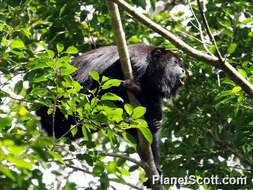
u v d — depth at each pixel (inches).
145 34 605.3
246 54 529.3
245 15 560.1
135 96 438.0
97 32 578.6
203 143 526.0
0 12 506.3
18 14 511.2
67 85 361.1
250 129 462.3
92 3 530.9
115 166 354.0
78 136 450.3
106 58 480.1
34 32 604.1
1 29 444.5
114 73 476.7
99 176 342.0
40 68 379.6
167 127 556.4
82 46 557.6
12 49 398.9
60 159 305.9
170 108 577.6
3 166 259.1
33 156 273.0
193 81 563.5
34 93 368.5
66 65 364.2
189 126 540.4
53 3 557.6
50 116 439.2
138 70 493.0
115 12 406.6
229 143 530.0
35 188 306.3
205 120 538.6
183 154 526.0
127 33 589.0
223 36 552.4
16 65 412.2
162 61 509.7
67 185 291.3
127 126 359.3
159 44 573.6
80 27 560.1
